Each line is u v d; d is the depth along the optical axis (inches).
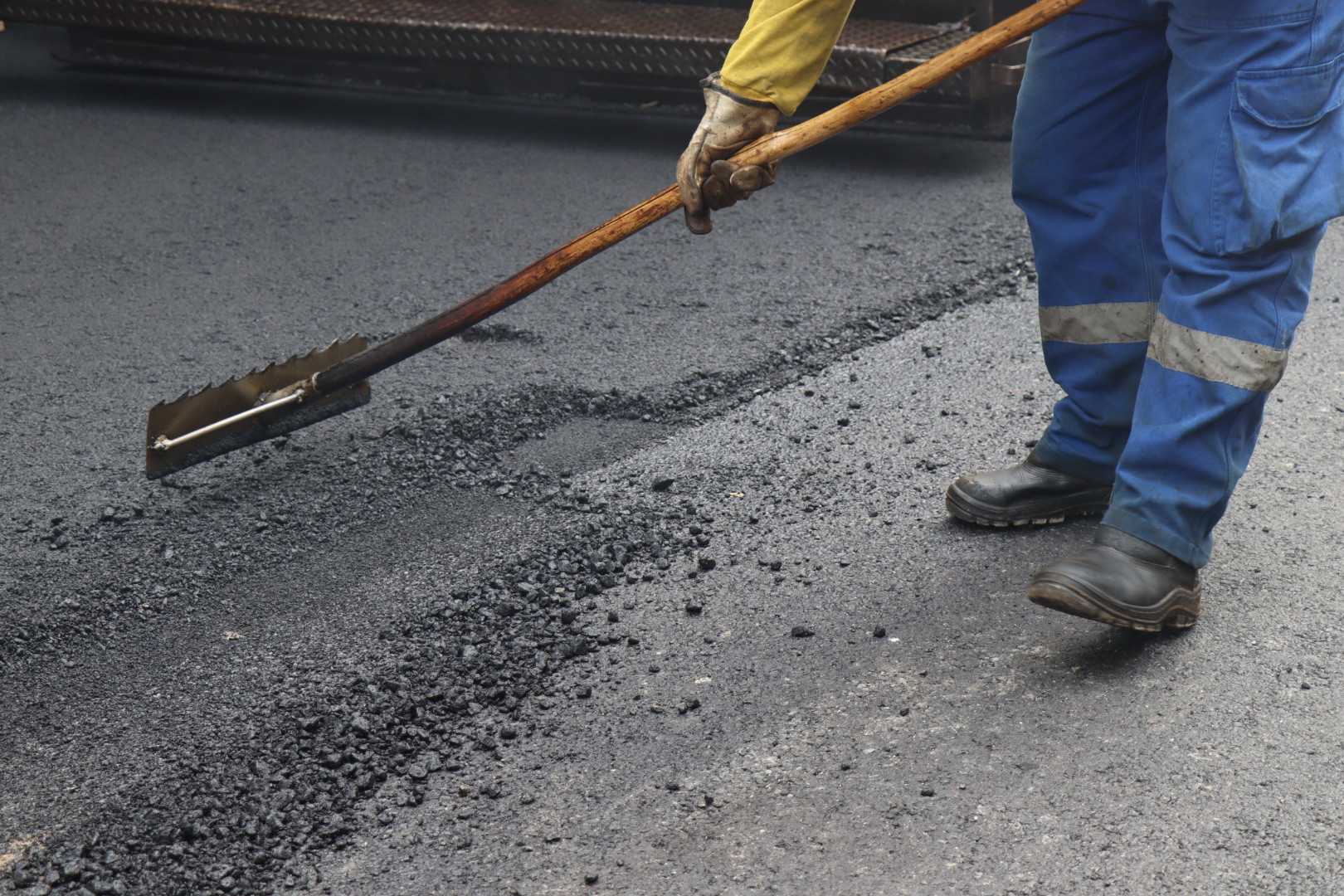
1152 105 99.3
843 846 77.1
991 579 104.7
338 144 246.5
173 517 119.3
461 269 184.1
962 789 81.3
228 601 105.9
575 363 151.5
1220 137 85.9
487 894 74.9
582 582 106.4
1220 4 84.4
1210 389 89.0
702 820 79.9
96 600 106.2
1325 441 126.3
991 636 97.1
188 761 86.4
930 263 182.2
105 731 90.0
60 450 132.9
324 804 82.4
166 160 236.2
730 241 193.0
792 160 234.2
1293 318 88.8
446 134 252.7
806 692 91.7
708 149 95.4
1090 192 102.6
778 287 174.2
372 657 97.0
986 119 237.5
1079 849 75.9
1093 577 90.4
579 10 256.7
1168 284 91.8
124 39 285.9
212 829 80.7
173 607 105.4
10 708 92.9
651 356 152.9
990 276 177.3
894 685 92.0
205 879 76.7
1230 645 94.7
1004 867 74.9
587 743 87.4
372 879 76.5
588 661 96.4
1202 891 72.5
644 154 238.8
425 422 135.9
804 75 94.3
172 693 94.0
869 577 105.9
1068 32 99.0
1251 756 83.0
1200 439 90.1
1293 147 84.8
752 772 83.8
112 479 126.8
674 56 233.9
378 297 174.4
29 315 169.3
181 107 272.4
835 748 85.7
